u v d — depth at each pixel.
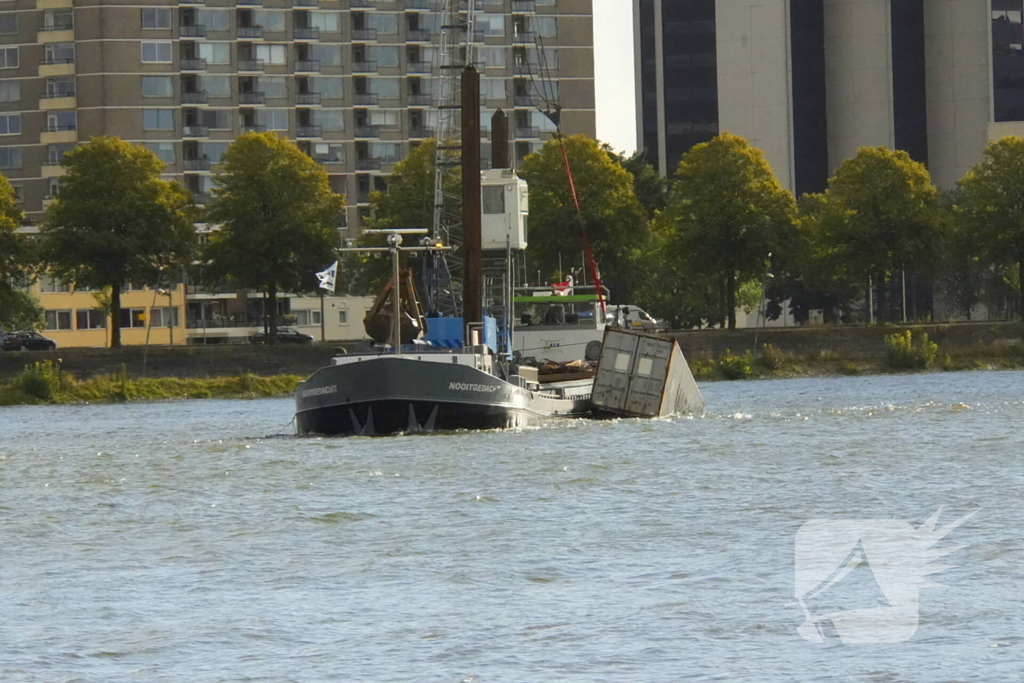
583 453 155.00
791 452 156.00
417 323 178.12
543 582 86.88
